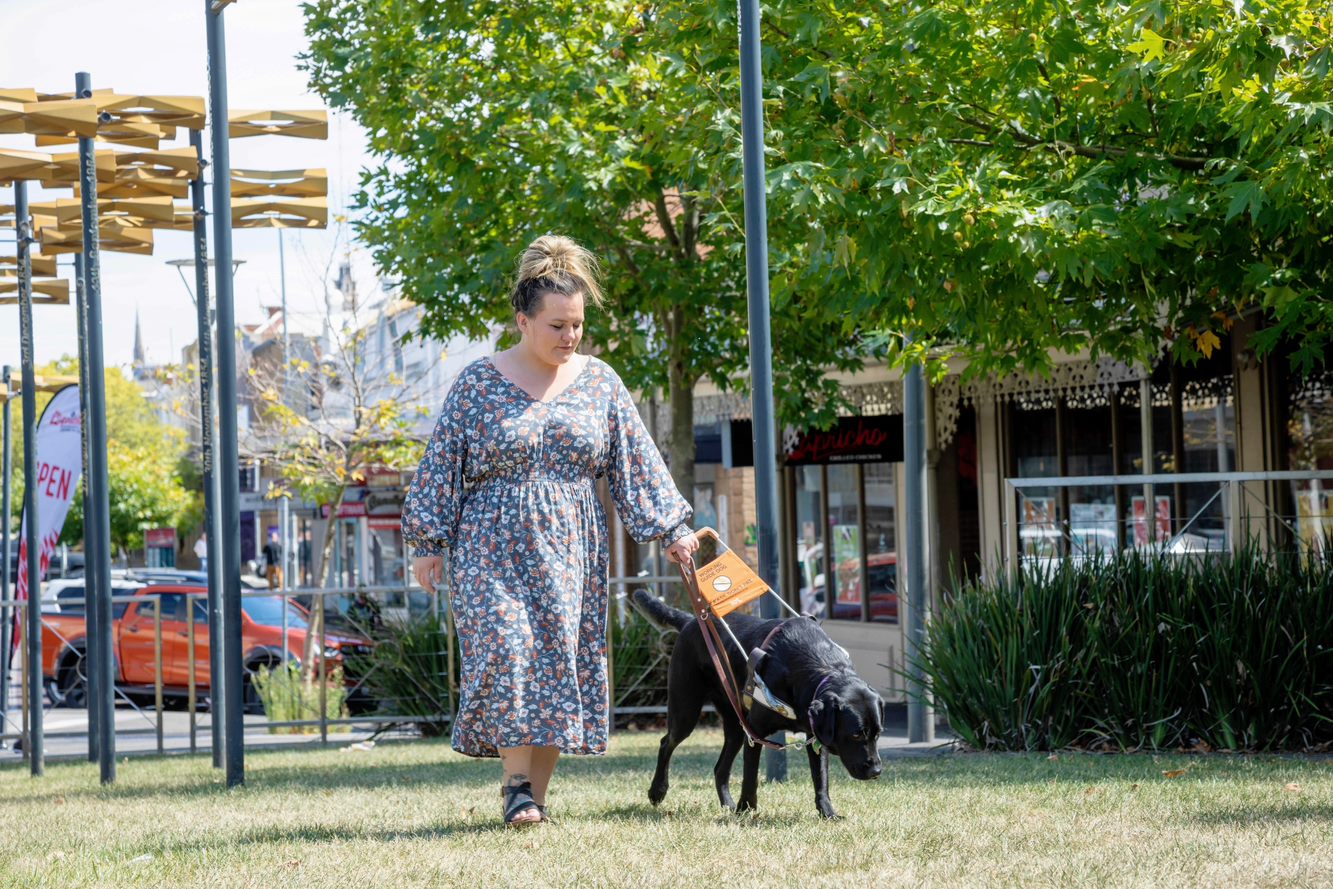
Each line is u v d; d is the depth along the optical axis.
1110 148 11.04
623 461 6.61
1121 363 17.92
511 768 6.34
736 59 11.01
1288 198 9.77
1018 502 19.98
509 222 16.67
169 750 15.40
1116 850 5.49
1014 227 9.48
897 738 15.65
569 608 6.29
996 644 12.11
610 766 10.83
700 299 16.16
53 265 13.88
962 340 14.25
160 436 62.59
